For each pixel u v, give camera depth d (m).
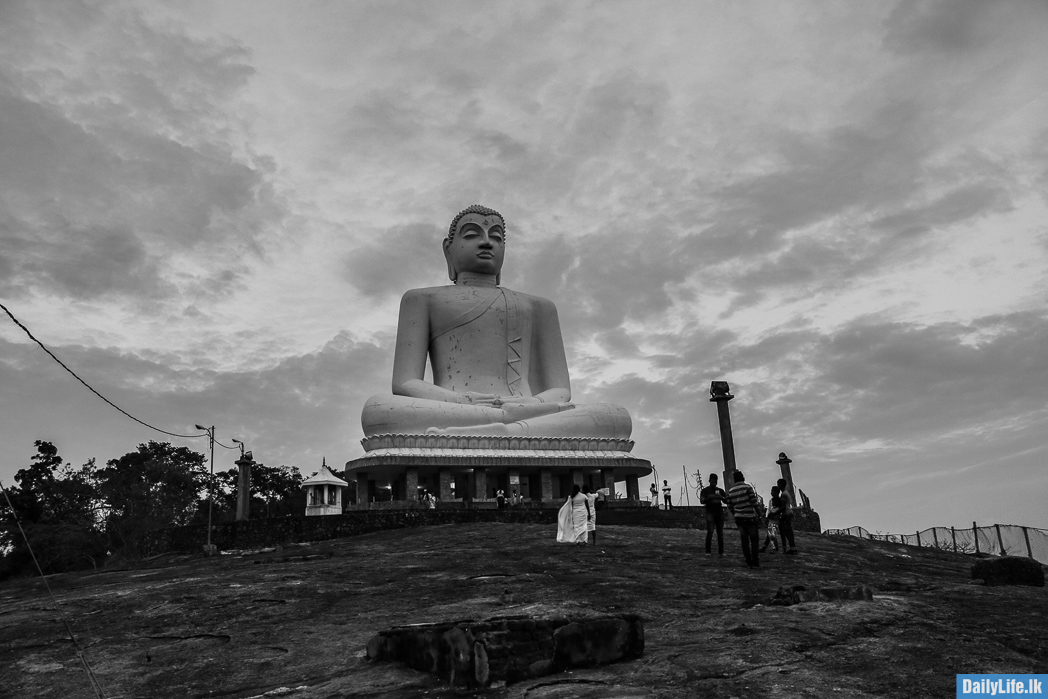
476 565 16.33
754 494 16.31
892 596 11.51
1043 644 8.68
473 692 7.82
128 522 43.66
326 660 9.81
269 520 26.31
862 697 7.01
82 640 11.60
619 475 33.62
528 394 35.44
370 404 31.75
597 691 7.55
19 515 45.41
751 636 9.24
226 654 10.38
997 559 14.04
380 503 29.12
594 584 13.88
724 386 28.53
